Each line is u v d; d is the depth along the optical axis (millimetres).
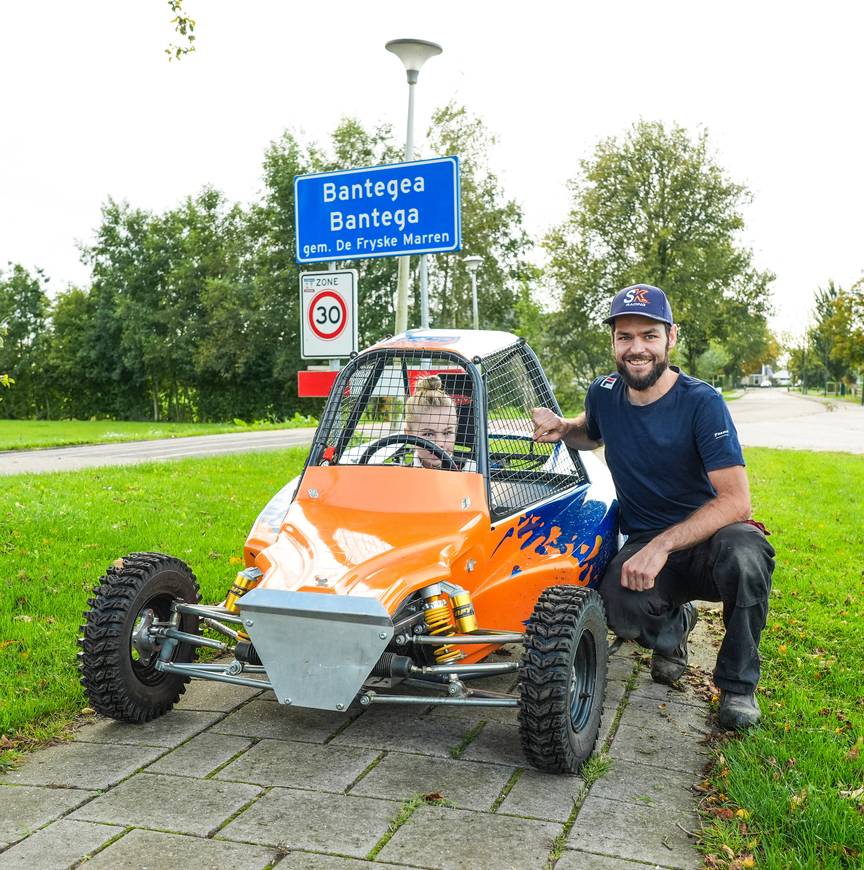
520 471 4852
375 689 4469
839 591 6961
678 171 54562
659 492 4625
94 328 69625
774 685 4910
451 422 4695
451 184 10305
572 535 4867
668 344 4465
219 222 66625
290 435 25031
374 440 4852
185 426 50750
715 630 6102
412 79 12023
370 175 10609
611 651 4883
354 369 4953
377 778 3773
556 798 3609
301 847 3203
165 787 3680
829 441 24250
